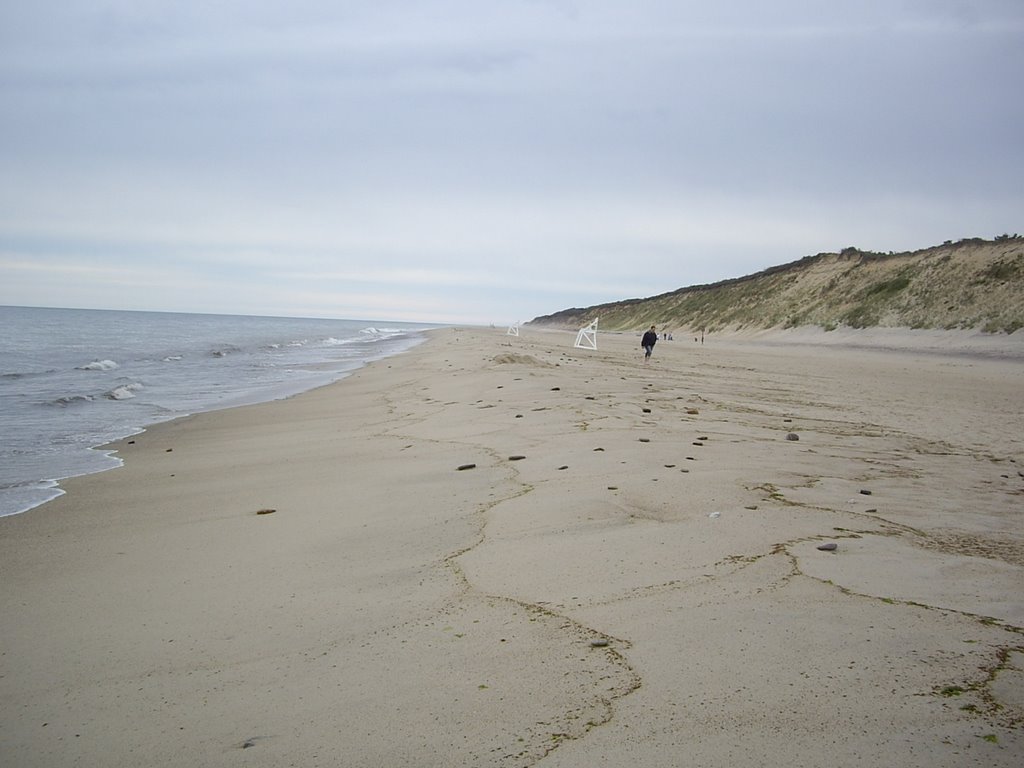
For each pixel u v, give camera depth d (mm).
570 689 3066
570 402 12391
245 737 2846
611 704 2928
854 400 15477
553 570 4500
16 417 13281
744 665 3207
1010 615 3750
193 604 4324
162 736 2893
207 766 2662
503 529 5398
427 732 2801
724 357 34625
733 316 67500
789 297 62125
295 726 2904
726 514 5582
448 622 3828
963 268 45812
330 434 10992
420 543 5211
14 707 3189
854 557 4629
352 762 2629
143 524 6281
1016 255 43188
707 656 3303
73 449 10273
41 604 4422
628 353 36594
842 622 3646
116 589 4648
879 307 48219
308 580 4617
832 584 4160
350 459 8812
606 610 3861
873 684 3029
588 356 30656
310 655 3543
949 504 6145
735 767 2500
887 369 27203
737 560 4566
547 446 8617
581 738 2701
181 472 8617
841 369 26844
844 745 2609
